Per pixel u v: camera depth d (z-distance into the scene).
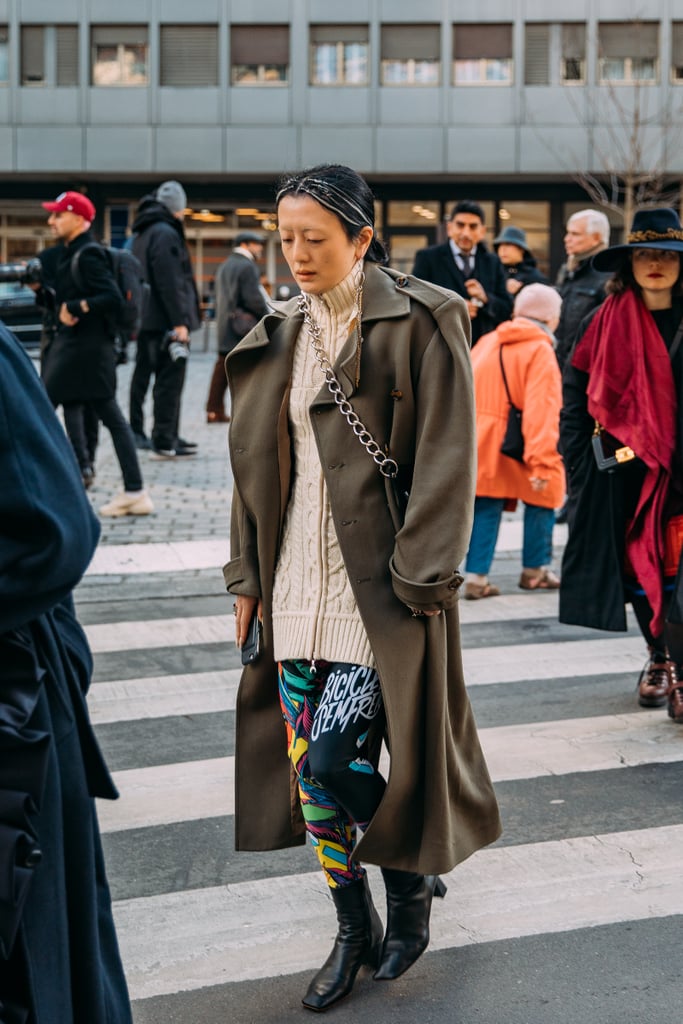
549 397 7.80
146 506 10.69
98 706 6.06
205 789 5.00
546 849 4.38
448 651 3.37
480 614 7.87
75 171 40.22
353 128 39.88
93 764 2.62
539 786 4.97
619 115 37.22
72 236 10.40
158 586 8.52
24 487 2.30
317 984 3.41
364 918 3.48
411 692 3.20
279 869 4.28
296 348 3.36
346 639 3.27
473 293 9.39
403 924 3.50
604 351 5.43
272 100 39.97
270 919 3.91
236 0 39.62
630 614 7.93
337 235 3.20
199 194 40.81
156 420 13.62
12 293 24.03
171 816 4.74
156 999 3.44
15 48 39.88
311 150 40.03
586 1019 3.30
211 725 5.79
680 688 5.68
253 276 16.28
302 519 3.33
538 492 8.20
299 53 39.75
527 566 8.51
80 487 2.40
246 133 40.03
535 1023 3.29
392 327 3.26
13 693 2.39
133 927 3.86
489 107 39.75
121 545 9.60
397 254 41.19
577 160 38.50
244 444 3.38
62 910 2.43
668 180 39.44
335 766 3.19
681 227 5.43
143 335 13.79
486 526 8.18
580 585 5.64
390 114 39.84
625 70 39.44
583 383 5.60
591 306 9.62
